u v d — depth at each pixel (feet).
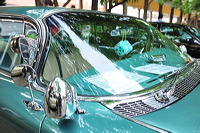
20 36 4.75
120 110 4.38
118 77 5.43
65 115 3.86
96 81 5.18
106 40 6.93
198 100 4.96
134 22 8.73
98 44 6.63
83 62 5.65
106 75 5.44
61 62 5.43
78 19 6.75
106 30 7.38
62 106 3.79
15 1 32.42
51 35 5.62
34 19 5.80
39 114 4.47
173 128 4.00
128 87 5.10
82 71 5.41
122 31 7.85
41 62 5.16
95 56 6.00
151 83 5.34
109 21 7.77
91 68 5.57
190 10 39.78
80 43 6.14
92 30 6.85
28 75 4.48
